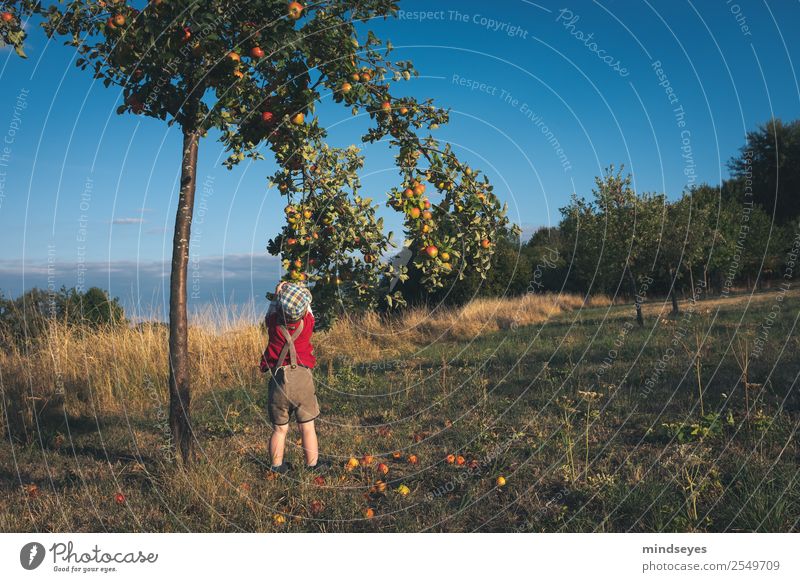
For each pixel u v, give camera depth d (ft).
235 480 14.71
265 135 15.62
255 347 33.50
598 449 16.47
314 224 16.10
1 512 13.74
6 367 26.89
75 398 25.71
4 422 22.29
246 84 14.82
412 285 55.47
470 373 28.37
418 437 18.99
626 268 47.03
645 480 13.62
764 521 11.48
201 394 28.48
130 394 26.53
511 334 42.86
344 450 18.13
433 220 16.05
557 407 20.97
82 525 13.04
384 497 14.57
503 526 12.70
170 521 12.96
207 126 14.85
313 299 16.51
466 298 61.46
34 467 17.60
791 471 13.07
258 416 23.41
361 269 16.15
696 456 13.73
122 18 13.26
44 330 28.60
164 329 30.30
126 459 17.94
